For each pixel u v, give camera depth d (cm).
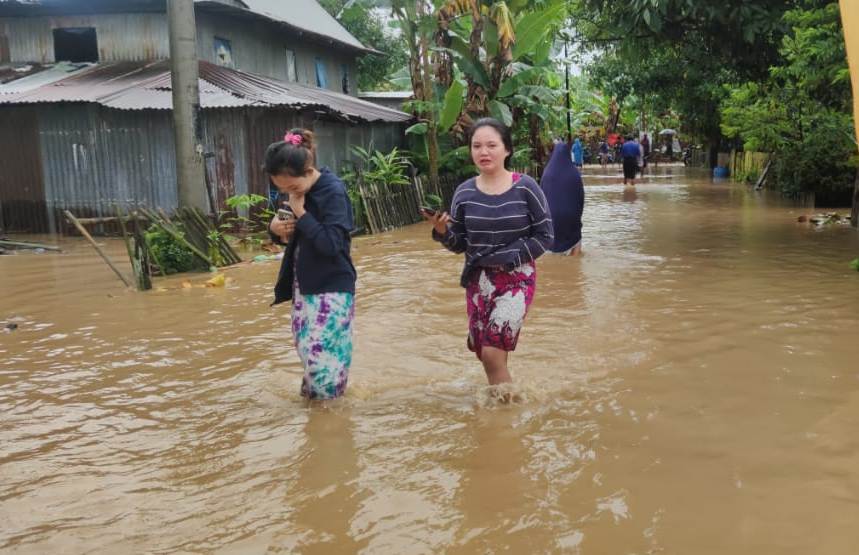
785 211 1535
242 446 387
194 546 291
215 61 1583
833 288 738
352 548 287
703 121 2786
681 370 493
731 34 1255
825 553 276
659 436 386
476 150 431
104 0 1475
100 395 474
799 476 337
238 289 815
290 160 411
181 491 338
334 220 425
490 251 437
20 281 891
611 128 4538
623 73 2498
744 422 402
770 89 1496
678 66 2320
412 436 394
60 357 560
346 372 452
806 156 1612
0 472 362
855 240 1083
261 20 1675
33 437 407
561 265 910
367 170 1708
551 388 464
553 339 575
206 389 481
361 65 2772
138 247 818
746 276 813
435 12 1655
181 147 995
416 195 1555
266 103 1241
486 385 477
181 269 931
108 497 334
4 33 1561
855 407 418
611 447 374
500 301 438
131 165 1367
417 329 620
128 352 570
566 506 315
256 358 547
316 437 396
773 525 296
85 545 293
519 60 1894
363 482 342
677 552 279
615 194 2091
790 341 554
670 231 1236
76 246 1233
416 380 489
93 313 709
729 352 531
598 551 281
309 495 331
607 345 556
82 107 1371
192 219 957
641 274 841
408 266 951
